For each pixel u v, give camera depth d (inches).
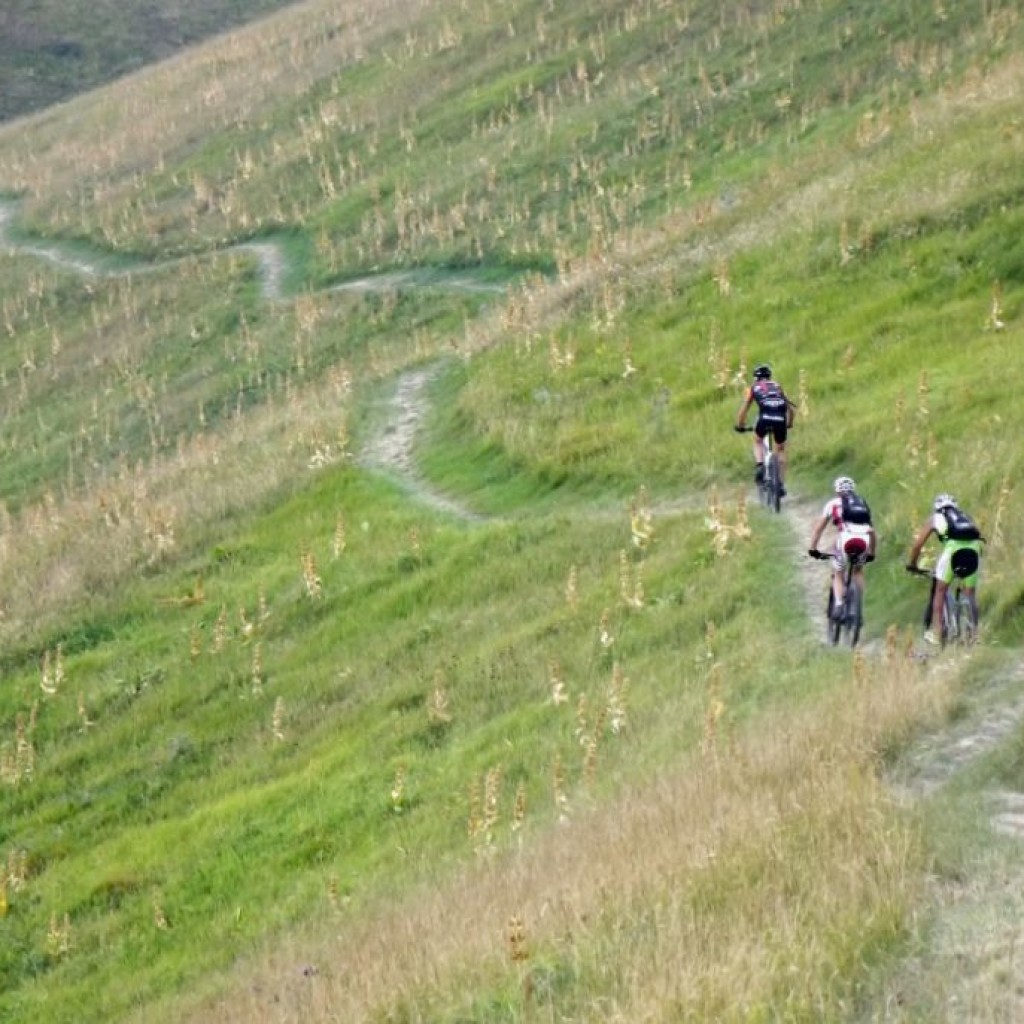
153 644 3555.6
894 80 5969.5
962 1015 1165.1
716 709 2172.7
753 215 4749.0
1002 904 1317.7
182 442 5408.5
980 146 4247.0
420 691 2883.9
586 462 3585.1
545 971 1370.6
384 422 4436.5
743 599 2687.0
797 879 1419.8
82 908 2635.3
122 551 4094.5
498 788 2377.0
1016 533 2460.6
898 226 3998.5
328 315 6328.7
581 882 1584.6
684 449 3430.1
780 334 3848.4
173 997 2172.7
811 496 3011.8
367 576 3430.1
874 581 2578.7
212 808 2768.2
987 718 1861.5
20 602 4060.0
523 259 6210.6
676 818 1740.9
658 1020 1199.6
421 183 7391.7
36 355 7436.0
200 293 7298.2
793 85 6422.2
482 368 4461.1
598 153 6806.1
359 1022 1419.8
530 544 3270.2
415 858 2278.5
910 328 3590.1
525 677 2768.2
